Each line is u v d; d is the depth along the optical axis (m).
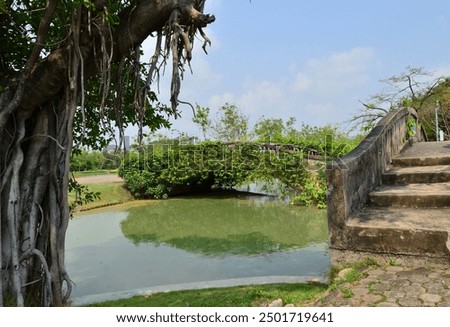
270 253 7.89
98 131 6.14
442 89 18.14
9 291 4.25
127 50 4.25
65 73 4.19
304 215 12.40
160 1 3.91
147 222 12.43
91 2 3.66
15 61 4.82
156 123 6.12
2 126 4.12
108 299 4.69
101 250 8.90
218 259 7.66
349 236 4.21
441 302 3.02
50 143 4.64
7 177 4.34
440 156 6.48
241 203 15.81
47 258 4.67
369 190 5.41
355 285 3.58
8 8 4.29
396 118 7.66
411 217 4.43
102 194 17.44
